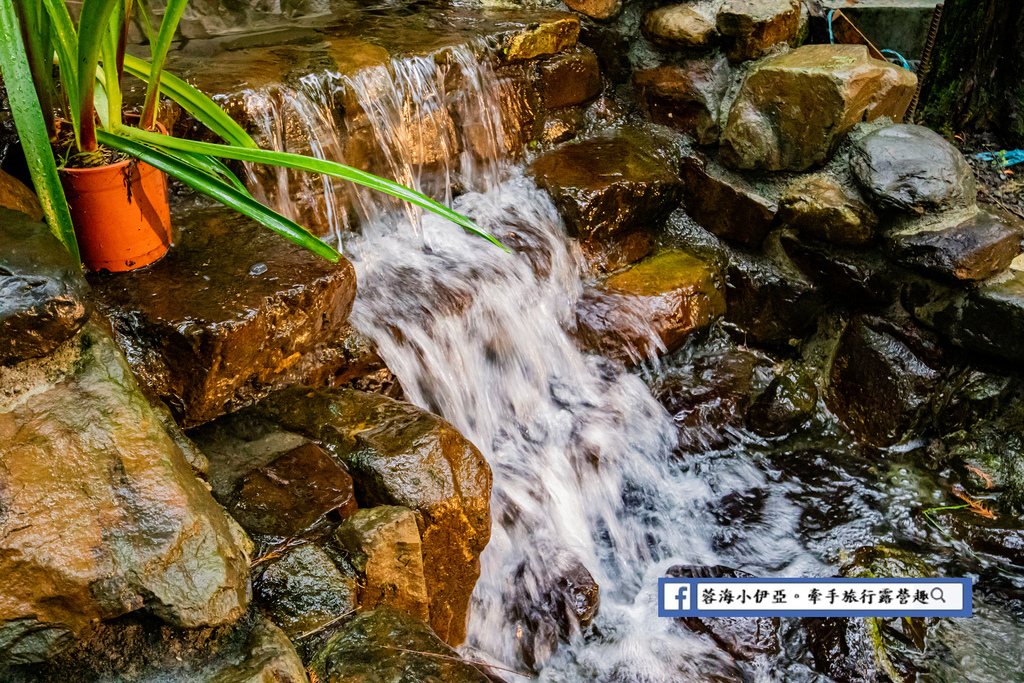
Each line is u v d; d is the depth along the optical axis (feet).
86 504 4.23
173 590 4.23
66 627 4.09
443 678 4.73
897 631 8.15
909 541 9.23
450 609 6.48
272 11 11.23
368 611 5.26
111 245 6.27
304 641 4.95
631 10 11.68
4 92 6.49
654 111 11.78
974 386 9.70
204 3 11.43
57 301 4.33
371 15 11.07
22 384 4.36
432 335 8.36
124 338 6.02
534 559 8.23
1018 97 10.99
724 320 11.61
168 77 6.25
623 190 10.47
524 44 10.48
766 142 10.52
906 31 11.43
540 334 9.66
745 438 10.53
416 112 9.37
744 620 8.30
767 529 9.39
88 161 5.98
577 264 10.34
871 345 10.45
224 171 6.27
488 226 9.83
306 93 8.29
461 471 6.40
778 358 11.44
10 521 4.02
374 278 8.62
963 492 9.63
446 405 8.55
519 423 9.40
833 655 7.91
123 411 4.58
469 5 11.69
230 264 6.69
